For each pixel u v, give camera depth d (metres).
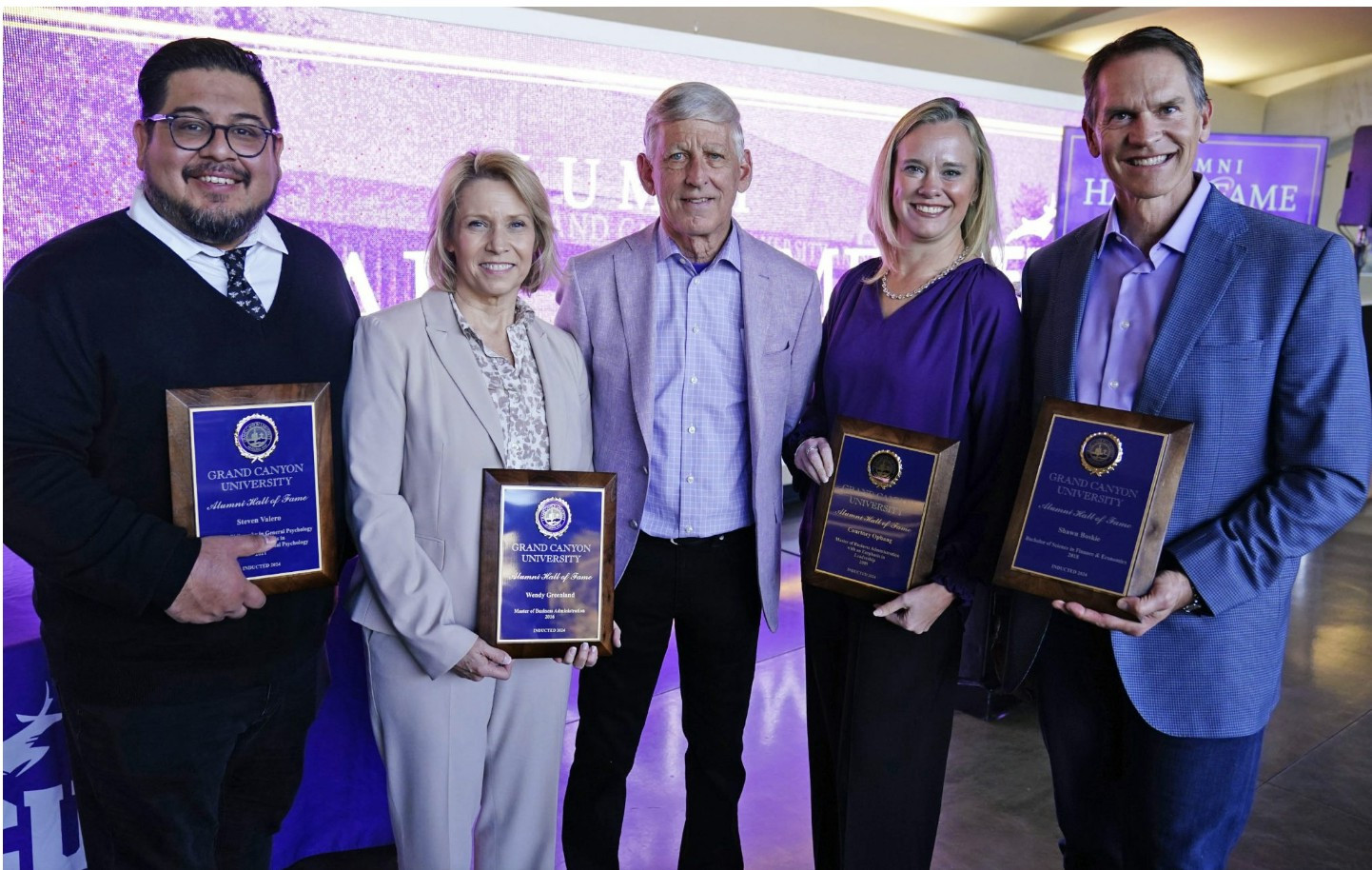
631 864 2.10
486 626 1.45
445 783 1.48
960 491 1.60
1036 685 1.61
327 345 1.42
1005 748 2.70
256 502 1.30
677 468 1.71
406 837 1.50
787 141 5.04
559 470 1.46
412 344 1.45
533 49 4.24
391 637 1.47
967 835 2.25
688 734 1.86
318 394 1.33
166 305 1.26
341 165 3.83
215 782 1.37
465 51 4.06
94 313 1.21
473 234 1.44
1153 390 1.34
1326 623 3.79
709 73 4.76
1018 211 6.02
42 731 1.63
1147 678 1.38
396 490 1.46
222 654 1.33
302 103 3.70
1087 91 1.43
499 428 1.47
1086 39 6.67
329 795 2.07
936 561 1.57
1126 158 1.34
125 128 3.29
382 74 3.87
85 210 3.23
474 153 1.47
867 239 5.44
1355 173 5.92
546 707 1.56
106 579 1.20
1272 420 1.31
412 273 4.08
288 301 1.37
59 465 1.19
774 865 2.11
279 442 1.31
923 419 1.59
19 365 1.17
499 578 1.44
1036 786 2.49
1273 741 2.78
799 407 1.80
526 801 1.58
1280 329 1.27
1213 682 1.34
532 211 1.49
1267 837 2.28
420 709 1.46
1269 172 3.76
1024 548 1.37
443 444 1.45
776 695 3.03
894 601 1.52
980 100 5.71
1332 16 6.39
